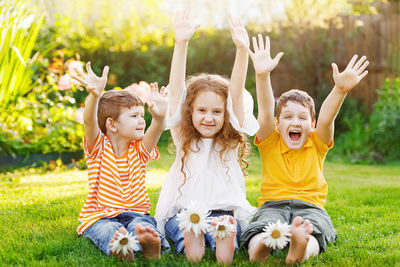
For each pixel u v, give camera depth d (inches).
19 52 207.5
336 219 125.0
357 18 360.8
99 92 91.1
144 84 203.2
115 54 331.6
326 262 88.4
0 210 125.5
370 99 361.4
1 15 204.2
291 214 100.1
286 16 350.0
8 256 88.6
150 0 345.1
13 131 213.2
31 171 205.6
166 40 338.6
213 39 335.3
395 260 89.8
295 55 349.1
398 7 364.8
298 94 106.0
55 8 315.9
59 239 99.8
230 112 100.5
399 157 310.3
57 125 227.6
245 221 101.9
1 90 209.2
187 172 101.3
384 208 139.8
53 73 241.4
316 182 104.1
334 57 354.9
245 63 102.3
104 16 331.3
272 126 104.9
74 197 142.9
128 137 100.5
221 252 84.8
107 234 91.0
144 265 84.4
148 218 98.1
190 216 84.2
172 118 101.7
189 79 105.0
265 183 106.3
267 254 86.1
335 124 344.2
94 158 100.1
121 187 99.7
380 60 361.1
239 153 108.5
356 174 232.2
